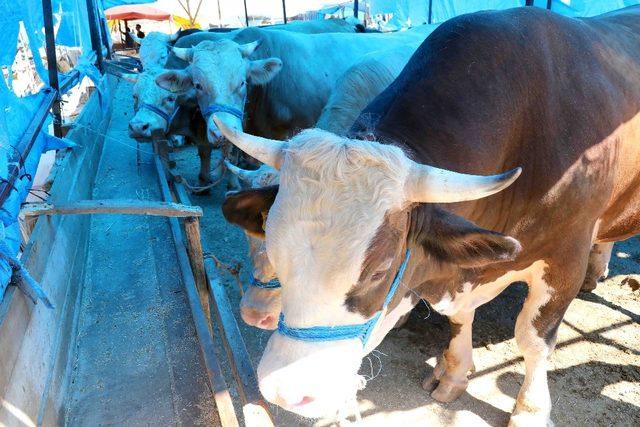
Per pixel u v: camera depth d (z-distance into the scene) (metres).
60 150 5.12
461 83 2.42
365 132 2.20
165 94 6.42
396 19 12.80
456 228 1.91
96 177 6.61
